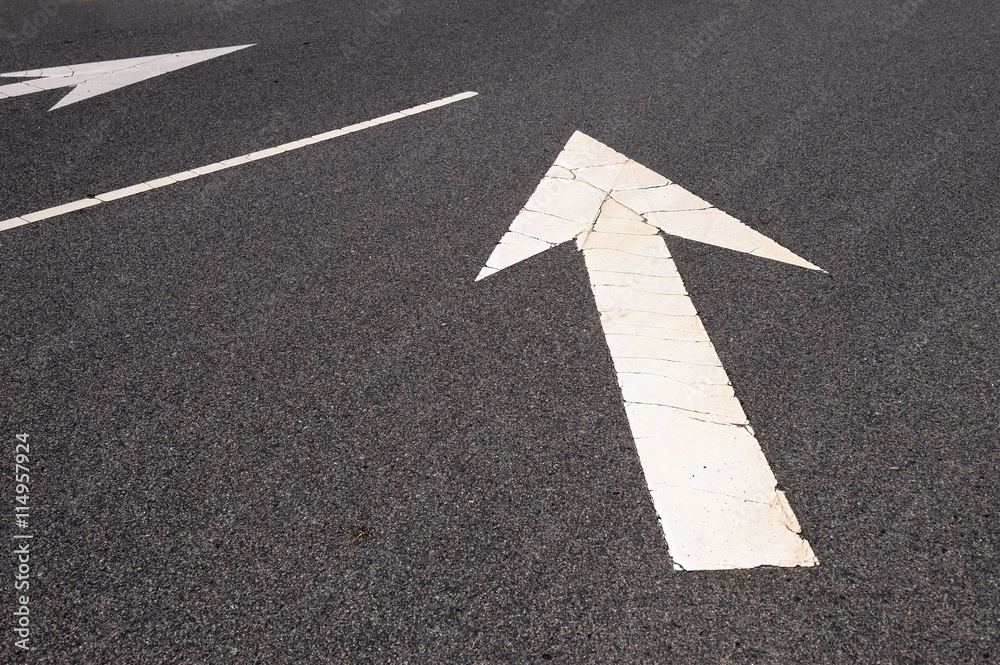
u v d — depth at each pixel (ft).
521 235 13.57
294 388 10.42
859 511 8.59
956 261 12.51
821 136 16.53
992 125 16.65
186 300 12.19
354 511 8.72
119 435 9.81
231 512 8.77
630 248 13.16
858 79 19.10
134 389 10.51
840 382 10.27
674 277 12.42
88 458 9.50
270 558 8.27
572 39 22.31
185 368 10.84
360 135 17.21
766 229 13.56
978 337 10.95
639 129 17.16
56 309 12.09
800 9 23.94
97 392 10.49
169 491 9.04
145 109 18.69
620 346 11.00
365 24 24.03
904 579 7.91
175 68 21.11
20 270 13.00
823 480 8.95
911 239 13.10
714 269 12.57
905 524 8.43
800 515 8.56
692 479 8.98
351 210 14.42
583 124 17.46
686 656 7.31
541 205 14.44
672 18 23.63
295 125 17.75
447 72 20.42
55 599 7.95
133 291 12.43
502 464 9.22
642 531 8.42
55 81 20.53
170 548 8.41
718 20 23.30
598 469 9.12
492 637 7.51
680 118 17.57
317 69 20.80
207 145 16.94
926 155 15.62
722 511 8.61
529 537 8.39
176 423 9.95
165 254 13.30
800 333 11.15
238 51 22.18
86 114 18.51
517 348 11.01
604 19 23.76
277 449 9.52
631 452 9.33
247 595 7.95
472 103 18.63
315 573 8.12
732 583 7.91
